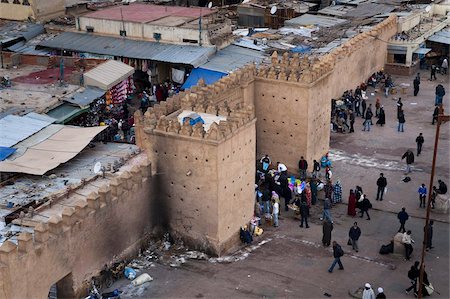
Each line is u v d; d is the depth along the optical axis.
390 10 57.22
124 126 38.19
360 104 45.56
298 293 25.64
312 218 31.72
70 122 37.44
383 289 25.95
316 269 27.31
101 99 40.28
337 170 36.84
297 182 33.66
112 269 26.34
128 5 53.03
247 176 29.30
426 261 28.02
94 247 25.47
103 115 40.03
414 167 37.25
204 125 28.62
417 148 38.84
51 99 37.69
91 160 29.97
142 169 27.72
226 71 42.25
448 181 35.53
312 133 34.91
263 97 34.78
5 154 28.89
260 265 27.59
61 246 23.67
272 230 30.58
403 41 52.59
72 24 49.81
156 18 47.66
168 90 44.31
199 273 26.98
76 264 24.58
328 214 30.62
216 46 45.03
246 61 43.97
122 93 42.28
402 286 26.19
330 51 44.66
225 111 29.66
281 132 34.91
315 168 34.81
